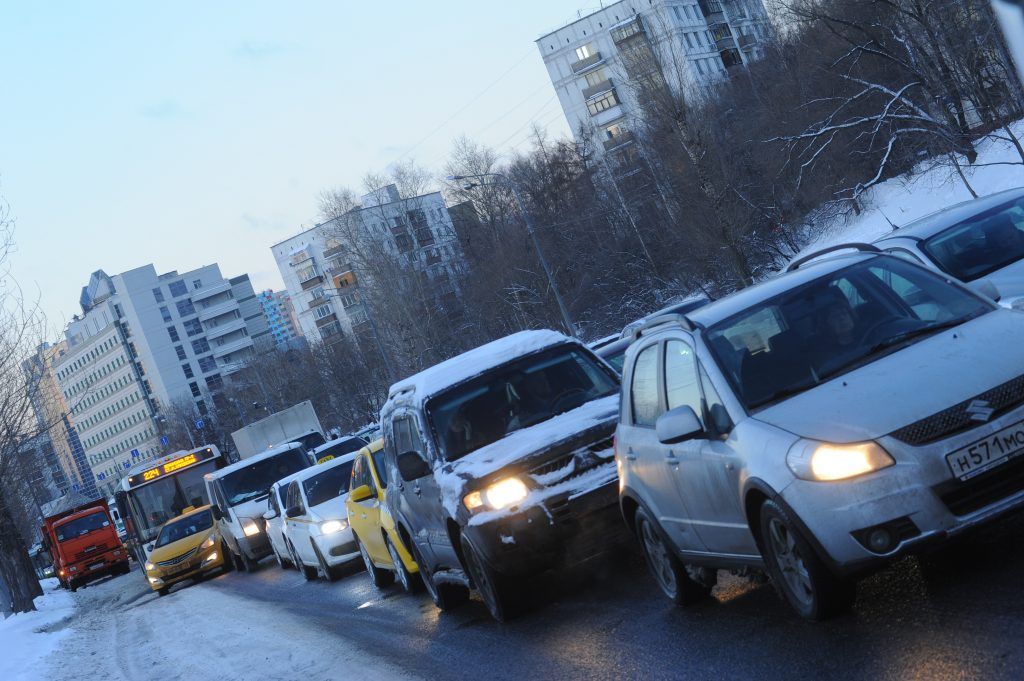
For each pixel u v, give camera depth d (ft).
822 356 20.65
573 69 379.14
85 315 629.10
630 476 25.49
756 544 20.68
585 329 209.46
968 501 17.63
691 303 58.70
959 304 20.94
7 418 114.52
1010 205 37.91
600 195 217.15
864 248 24.12
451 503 31.30
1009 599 17.79
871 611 19.79
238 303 599.16
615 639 24.80
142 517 111.86
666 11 343.67
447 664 28.40
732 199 142.10
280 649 40.37
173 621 66.23
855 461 17.92
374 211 291.17
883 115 114.21
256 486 90.94
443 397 34.86
